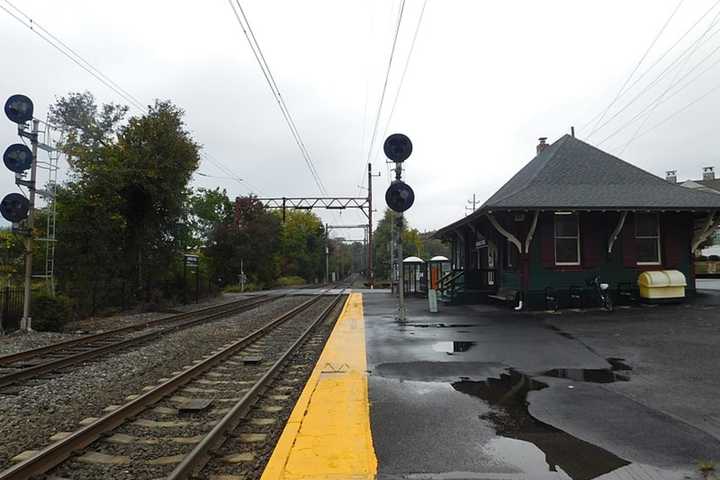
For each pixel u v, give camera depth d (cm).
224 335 1424
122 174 2303
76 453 496
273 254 5903
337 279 11825
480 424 531
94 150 2334
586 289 1548
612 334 1054
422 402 615
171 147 2522
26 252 1525
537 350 916
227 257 5278
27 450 525
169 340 1312
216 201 5638
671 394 626
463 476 404
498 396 636
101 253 2241
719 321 1170
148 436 558
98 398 734
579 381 698
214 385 797
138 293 2519
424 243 9275
